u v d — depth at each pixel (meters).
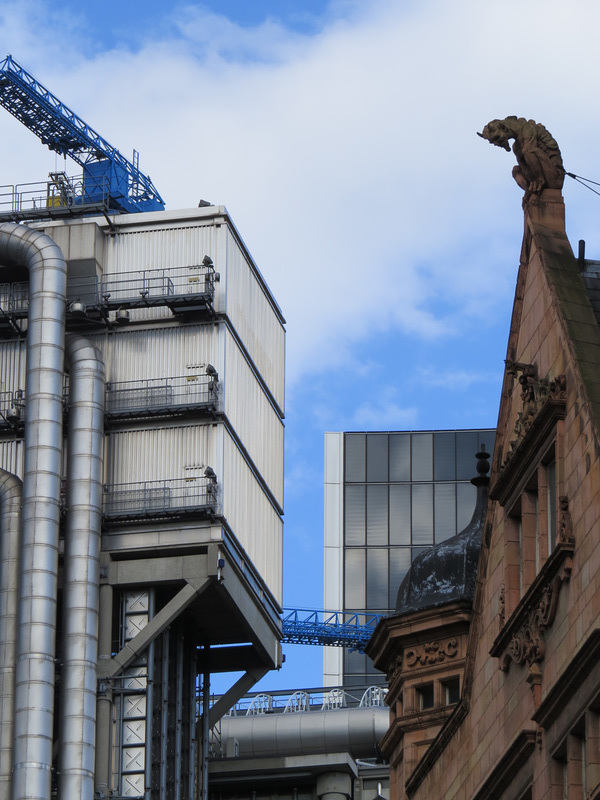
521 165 42.97
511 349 42.88
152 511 108.94
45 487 105.31
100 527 108.12
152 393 111.75
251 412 118.06
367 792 125.56
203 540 108.62
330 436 182.75
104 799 104.62
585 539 36.62
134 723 107.44
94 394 108.81
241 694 120.00
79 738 102.31
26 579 103.75
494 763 41.50
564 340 39.22
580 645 35.84
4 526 105.38
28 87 148.50
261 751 126.12
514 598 41.06
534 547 40.50
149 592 109.56
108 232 116.00
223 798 126.81
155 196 149.38
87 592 105.38
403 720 55.66
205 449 110.38
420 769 47.53
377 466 181.00
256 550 117.25
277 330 127.31
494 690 41.97
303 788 126.19
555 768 37.56
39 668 102.06
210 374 110.50
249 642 119.50
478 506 58.75
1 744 101.50
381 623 56.91
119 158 149.88
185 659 117.12
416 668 55.97
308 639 168.62
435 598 56.69
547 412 38.88
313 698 138.38
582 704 35.97
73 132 149.12
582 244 42.19
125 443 111.19
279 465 124.69
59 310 108.81
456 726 44.94
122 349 113.19
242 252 119.19
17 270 113.31
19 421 110.94
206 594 111.75
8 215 116.56
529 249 42.34
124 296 114.06
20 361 113.44
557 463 38.31
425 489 179.62
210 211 115.31
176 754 111.94
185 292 113.12
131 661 108.06
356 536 178.38
